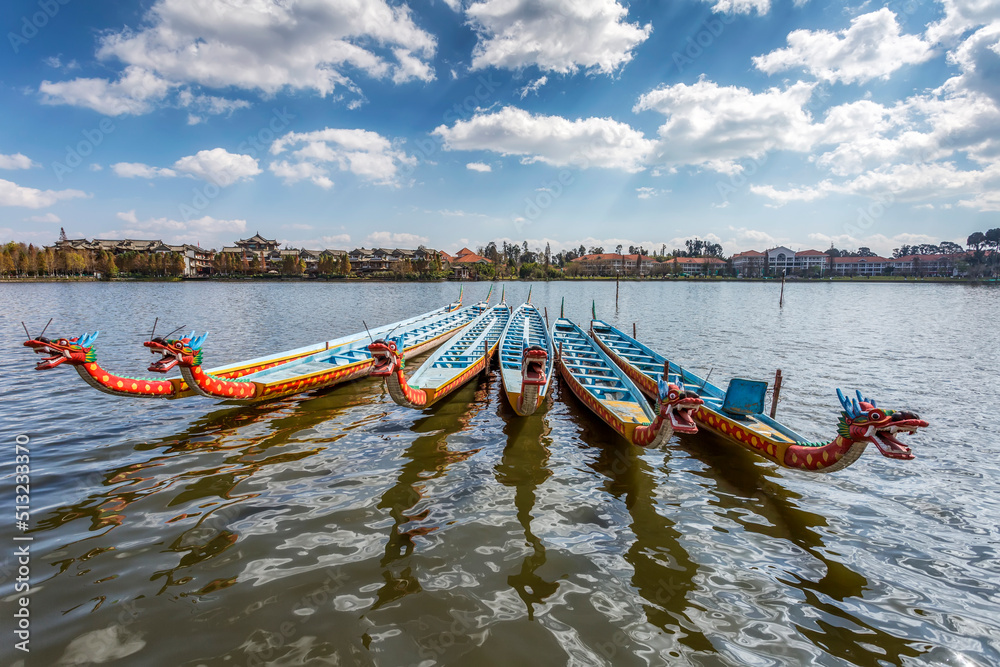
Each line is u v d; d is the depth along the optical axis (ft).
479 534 21.75
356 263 389.60
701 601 17.79
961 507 24.86
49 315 106.01
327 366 44.93
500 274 352.49
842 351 70.69
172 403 40.09
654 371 47.85
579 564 19.75
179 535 20.84
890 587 18.76
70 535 20.61
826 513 24.26
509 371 46.55
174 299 159.43
